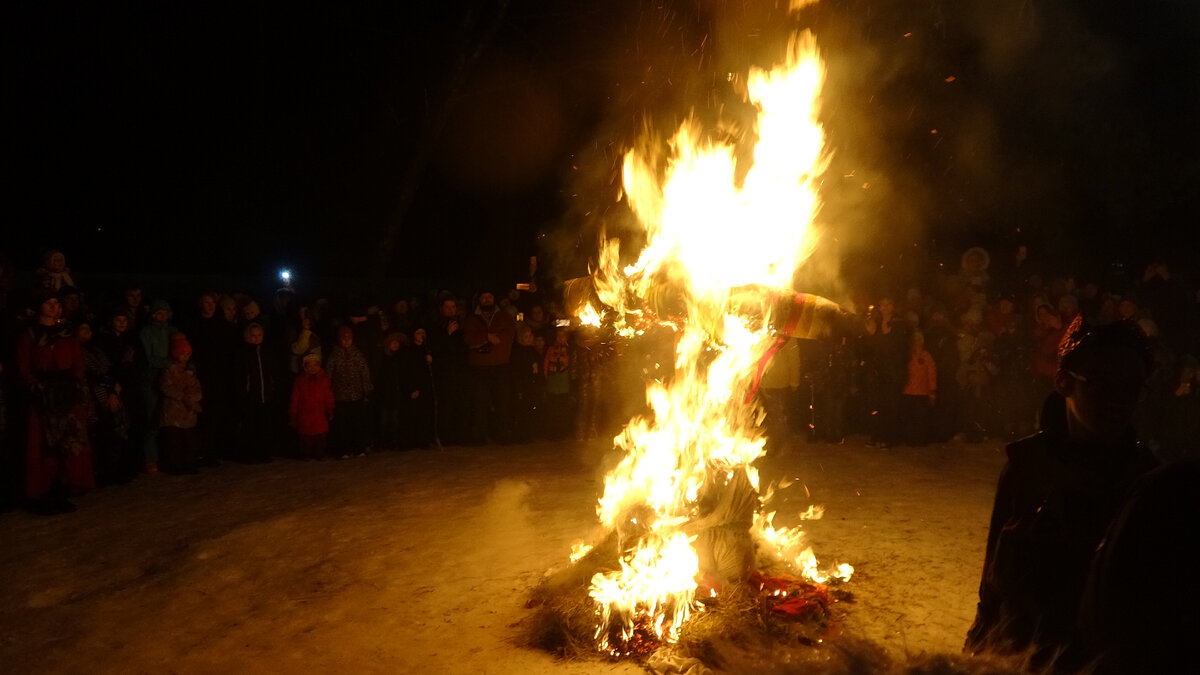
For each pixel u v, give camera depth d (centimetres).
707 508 497
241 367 978
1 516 758
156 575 602
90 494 835
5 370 770
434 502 789
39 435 769
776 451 1004
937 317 1095
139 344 914
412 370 1074
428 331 1105
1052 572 188
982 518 719
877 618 495
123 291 911
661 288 471
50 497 770
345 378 1020
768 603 460
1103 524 185
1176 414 988
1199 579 143
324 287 1302
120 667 459
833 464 955
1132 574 148
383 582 577
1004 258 1311
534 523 712
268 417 998
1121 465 187
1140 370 181
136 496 826
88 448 820
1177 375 991
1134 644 147
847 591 535
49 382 773
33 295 809
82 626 516
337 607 536
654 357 1079
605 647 451
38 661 469
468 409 1102
